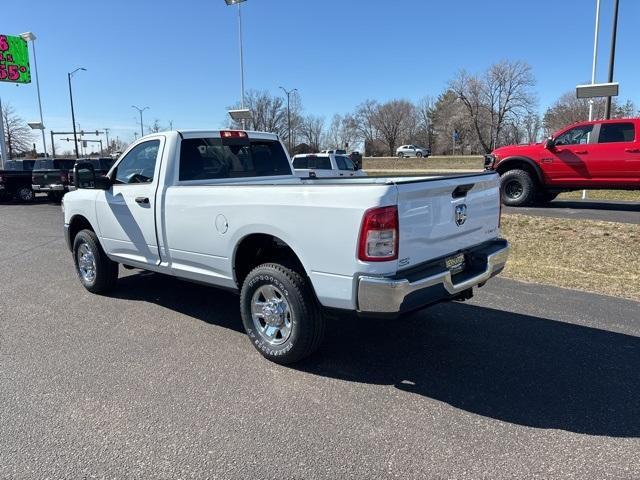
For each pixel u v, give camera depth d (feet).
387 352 14.06
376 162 185.26
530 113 220.64
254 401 11.36
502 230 31.55
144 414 10.83
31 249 30.89
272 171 19.35
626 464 9.01
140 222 16.78
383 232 10.71
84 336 15.43
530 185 40.78
